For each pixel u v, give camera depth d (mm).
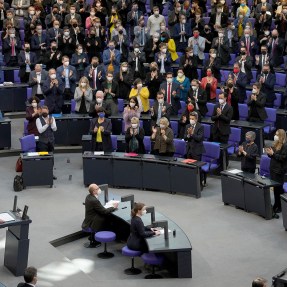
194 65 33812
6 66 36000
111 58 33906
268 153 23859
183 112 29422
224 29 35969
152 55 35156
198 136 26359
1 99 33375
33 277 16469
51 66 34719
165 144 26438
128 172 26547
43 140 27453
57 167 28797
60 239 22094
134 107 29219
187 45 36938
